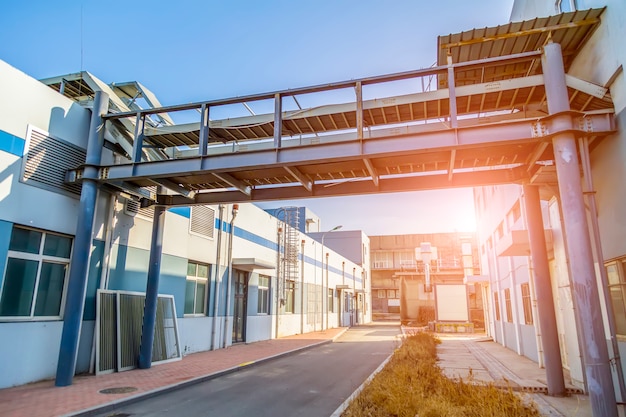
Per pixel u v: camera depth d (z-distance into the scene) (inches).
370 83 323.0
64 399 274.8
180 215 531.8
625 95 249.6
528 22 283.0
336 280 1350.9
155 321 444.1
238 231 684.1
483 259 928.9
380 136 307.7
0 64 318.7
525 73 346.9
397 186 382.0
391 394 257.0
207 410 270.7
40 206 340.8
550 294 327.0
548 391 315.6
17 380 312.3
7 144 319.0
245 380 379.2
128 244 435.5
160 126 404.2
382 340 847.1
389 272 2351.1
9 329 309.7
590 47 290.7
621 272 265.9
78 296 332.5
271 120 371.2
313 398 308.2
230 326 630.5
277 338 821.9
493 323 812.6
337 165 350.0
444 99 330.3
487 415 222.8
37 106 346.0
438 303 1147.9
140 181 378.3
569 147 261.7
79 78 457.7
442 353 593.9
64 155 366.9
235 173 366.6
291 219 1203.2
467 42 303.6
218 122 385.7
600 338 227.3
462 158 333.1
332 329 1173.1
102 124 371.2
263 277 796.0
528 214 344.2
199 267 578.9
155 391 308.7
